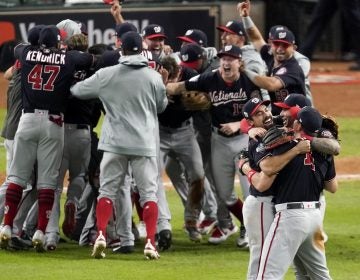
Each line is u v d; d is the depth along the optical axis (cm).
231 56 3700
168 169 4034
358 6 7762
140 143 3522
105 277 3294
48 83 3572
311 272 2880
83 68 3641
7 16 7425
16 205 3612
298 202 2806
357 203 4662
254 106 3031
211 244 3916
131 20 7394
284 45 3819
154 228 3569
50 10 7394
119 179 3550
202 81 3772
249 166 2912
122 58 3538
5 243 3612
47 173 3619
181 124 3875
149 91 3544
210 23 7406
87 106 3738
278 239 2803
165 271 3397
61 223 4222
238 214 3819
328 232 4103
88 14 7350
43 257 3588
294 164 2806
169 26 7406
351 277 3369
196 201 3925
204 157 4016
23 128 3594
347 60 8769
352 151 5709
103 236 3531
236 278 3319
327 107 6888
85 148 3766
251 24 4188
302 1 8125
